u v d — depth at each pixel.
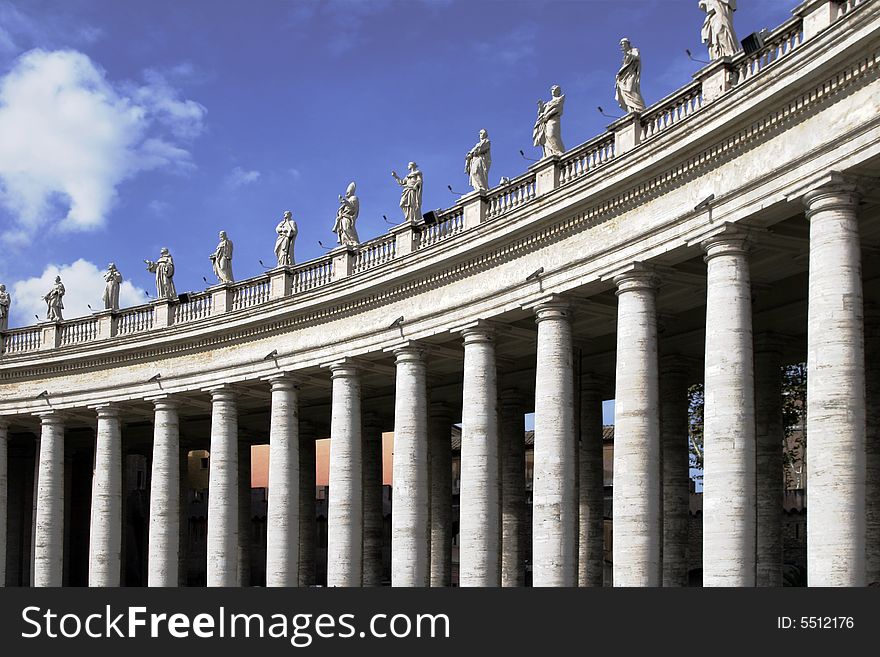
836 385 28.00
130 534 82.88
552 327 39.59
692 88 35.09
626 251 36.31
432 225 47.66
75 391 61.12
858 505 27.44
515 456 54.06
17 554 71.00
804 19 30.61
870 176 28.81
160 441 57.19
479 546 41.94
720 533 31.12
